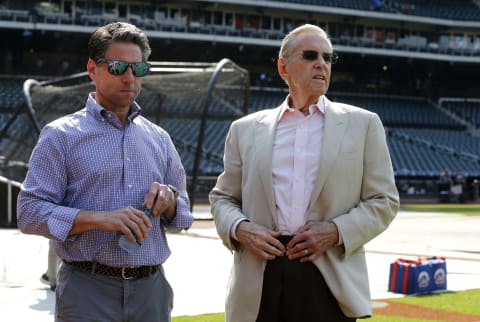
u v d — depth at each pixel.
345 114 3.34
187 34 37.75
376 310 6.46
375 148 3.30
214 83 14.85
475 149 40.88
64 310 2.81
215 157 33.00
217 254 10.74
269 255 3.16
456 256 11.01
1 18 34.47
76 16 36.44
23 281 8.02
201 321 5.97
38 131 15.02
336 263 3.17
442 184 33.03
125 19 38.44
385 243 13.09
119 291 2.81
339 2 42.31
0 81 37.00
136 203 2.84
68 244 2.81
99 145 2.82
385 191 3.28
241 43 38.78
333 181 3.21
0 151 20.94
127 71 2.81
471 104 46.50
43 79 38.25
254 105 40.69
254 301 3.22
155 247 2.89
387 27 44.94
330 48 3.36
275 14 42.00
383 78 47.38
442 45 45.81
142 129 2.97
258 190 3.32
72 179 2.82
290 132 3.36
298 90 3.35
